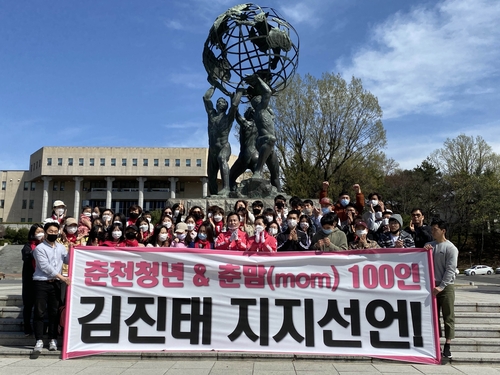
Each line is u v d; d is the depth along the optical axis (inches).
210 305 244.4
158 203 3034.0
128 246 270.2
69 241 294.0
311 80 1362.0
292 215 292.4
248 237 287.1
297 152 1369.3
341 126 1331.2
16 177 3216.0
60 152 2982.3
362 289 242.7
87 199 3063.5
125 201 3041.3
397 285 241.3
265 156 494.0
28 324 266.5
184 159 2945.4
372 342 235.8
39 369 215.6
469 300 345.1
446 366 225.8
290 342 238.1
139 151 2967.5
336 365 225.9
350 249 274.2
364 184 1385.3
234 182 541.0
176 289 246.4
